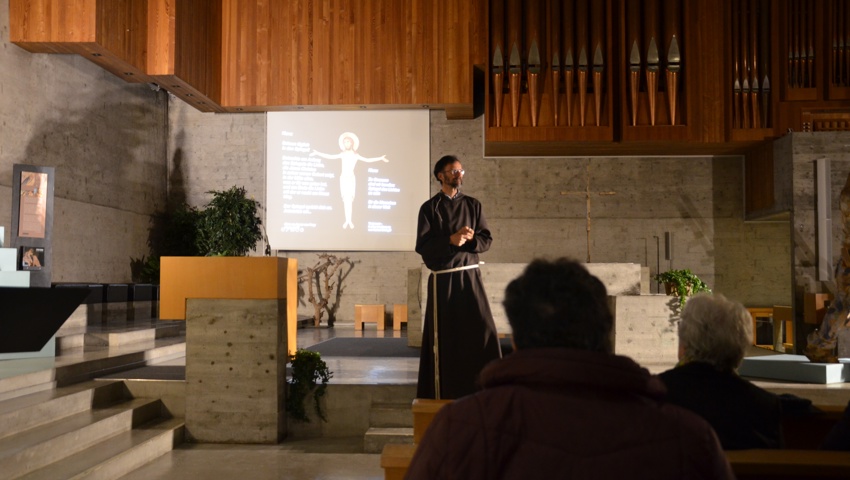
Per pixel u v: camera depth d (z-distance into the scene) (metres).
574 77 10.59
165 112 12.18
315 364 5.45
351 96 10.97
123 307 9.19
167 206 12.17
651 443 1.02
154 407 5.41
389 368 6.42
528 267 1.28
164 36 9.54
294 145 11.59
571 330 1.18
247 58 11.09
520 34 10.62
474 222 4.02
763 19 10.44
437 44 10.90
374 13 10.99
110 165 10.38
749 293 11.57
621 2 10.49
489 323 3.96
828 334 5.77
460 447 1.06
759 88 10.44
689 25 10.54
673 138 10.50
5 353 5.49
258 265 5.25
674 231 11.68
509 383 1.11
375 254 11.97
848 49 10.23
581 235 11.75
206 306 5.28
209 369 5.25
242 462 4.65
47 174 7.02
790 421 2.50
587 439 1.03
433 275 3.99
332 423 5.46
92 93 9.92
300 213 11.57
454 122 11.86
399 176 11.60
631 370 1.08
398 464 2.17
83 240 9.62
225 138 12.14
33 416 4.37
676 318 6.73
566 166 11.81
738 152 11.43
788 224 11.52
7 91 8.19
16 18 8.26
